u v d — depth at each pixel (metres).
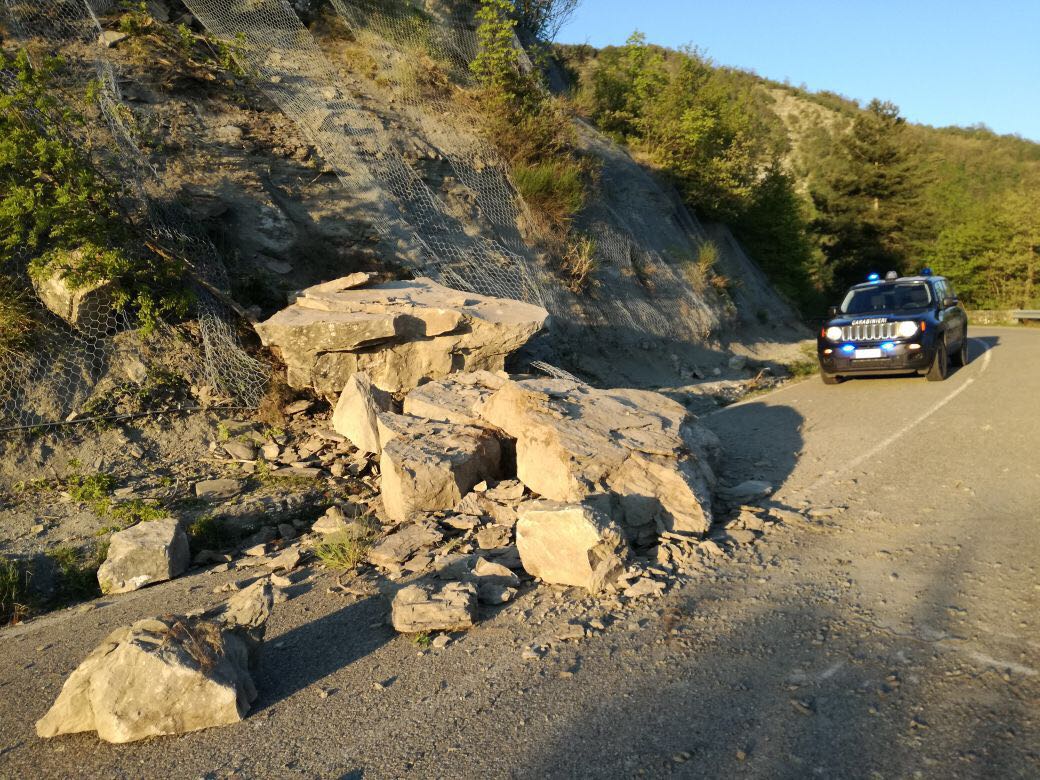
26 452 7.29
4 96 8.20
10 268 8.28
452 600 4.46
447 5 19.05
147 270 8.66
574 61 26.02
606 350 13.94
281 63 14.13
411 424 7.17
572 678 3.71
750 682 3.52
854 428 8.95
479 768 3.04
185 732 3.56
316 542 6.20
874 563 4.87
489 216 13.81
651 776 2.87
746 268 23.97
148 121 11.00
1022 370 12.58
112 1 13.38
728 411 11.02
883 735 3.03
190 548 6.30
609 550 4.86
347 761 3.19
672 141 21.36
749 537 5.51
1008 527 5.26
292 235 10.64
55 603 5.61
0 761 3.45
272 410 8.58
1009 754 2.84
